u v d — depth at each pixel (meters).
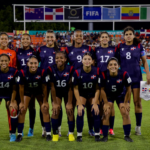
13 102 4.18
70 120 4.17
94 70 4.05
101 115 4.52
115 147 3.73
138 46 4.64
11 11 29.38
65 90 4.20
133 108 7.18
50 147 3.74
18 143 3.97
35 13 21.78
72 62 4.79
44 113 4.19
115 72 3.99
